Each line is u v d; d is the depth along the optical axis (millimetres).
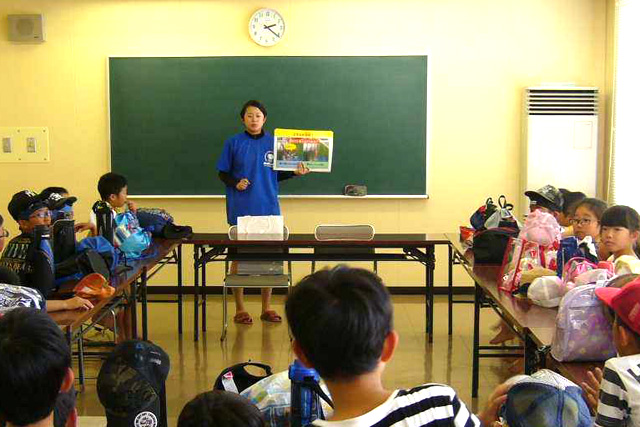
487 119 6363
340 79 6312
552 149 6145
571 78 6312
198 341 5070
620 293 1747
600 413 1640
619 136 5887
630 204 5680
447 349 4898
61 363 1259
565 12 6277
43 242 3145
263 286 4902
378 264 6582
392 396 1140
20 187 6484
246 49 6320
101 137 6430
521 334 2926
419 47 6316
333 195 6406
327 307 1099
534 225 3258
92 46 6359
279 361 4613
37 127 6438
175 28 6328
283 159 5160
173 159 6402
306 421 1661
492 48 6316
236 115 6359
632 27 5656
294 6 6277
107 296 3242
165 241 5012
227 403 1452
